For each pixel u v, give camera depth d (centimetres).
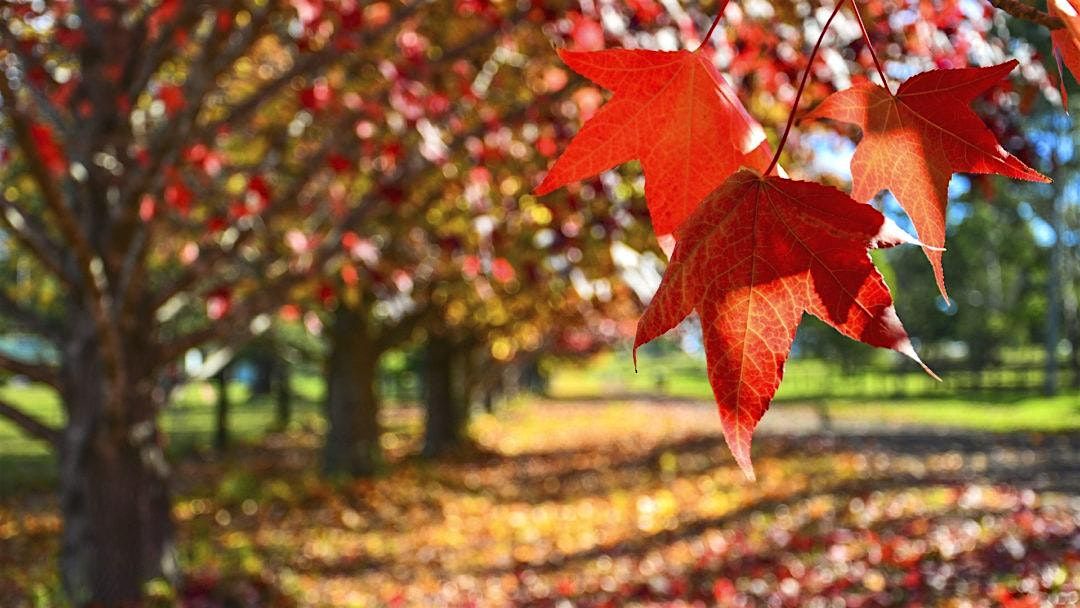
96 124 773
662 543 1341
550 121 645
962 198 446
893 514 1252
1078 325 5122
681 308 93
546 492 2195
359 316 2183
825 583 875
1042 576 755
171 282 894
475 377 3359
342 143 742
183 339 891
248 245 864
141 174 707
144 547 917
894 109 105
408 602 1127
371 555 1452
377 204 803
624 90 109
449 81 732
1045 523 1014
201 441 3250
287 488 1988
